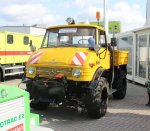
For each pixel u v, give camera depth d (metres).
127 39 16.69
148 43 13.59
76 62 7.33
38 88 7.40
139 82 14.70
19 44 18.36
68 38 8.41
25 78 8.06
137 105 9.64
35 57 7.91
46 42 8.70
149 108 9.18
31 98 7.65
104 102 7.98
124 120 7.64
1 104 2.39
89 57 7.45
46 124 7.14
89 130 6.70
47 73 7.54
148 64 13.54
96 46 7.78
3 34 16.92
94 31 8.27
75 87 7.40
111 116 8.03
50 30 8.77
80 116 7.98
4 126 2.42
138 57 15.03
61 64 7.38
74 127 6.92
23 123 2.64
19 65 18.59
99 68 7.82
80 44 8.22
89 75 7.29
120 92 10.57
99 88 7.47
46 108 8.70
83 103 7.36
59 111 8.49
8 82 16.83
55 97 7.33
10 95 2.51
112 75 9.27
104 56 8.51
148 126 7.12
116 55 9.73
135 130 6.77
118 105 9.57
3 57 16.95
